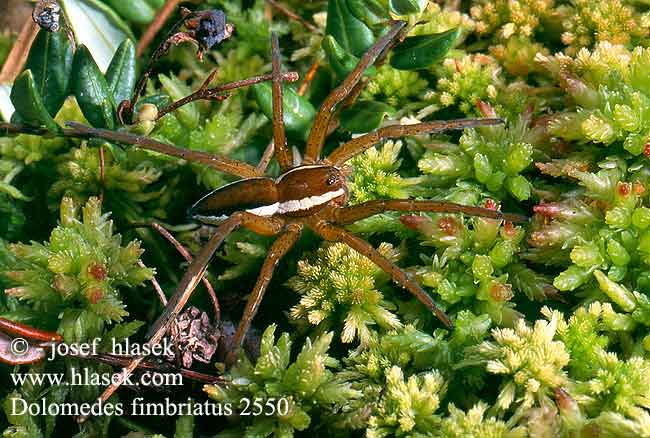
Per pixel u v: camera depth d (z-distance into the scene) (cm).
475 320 22
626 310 21
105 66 23
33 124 22
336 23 23
